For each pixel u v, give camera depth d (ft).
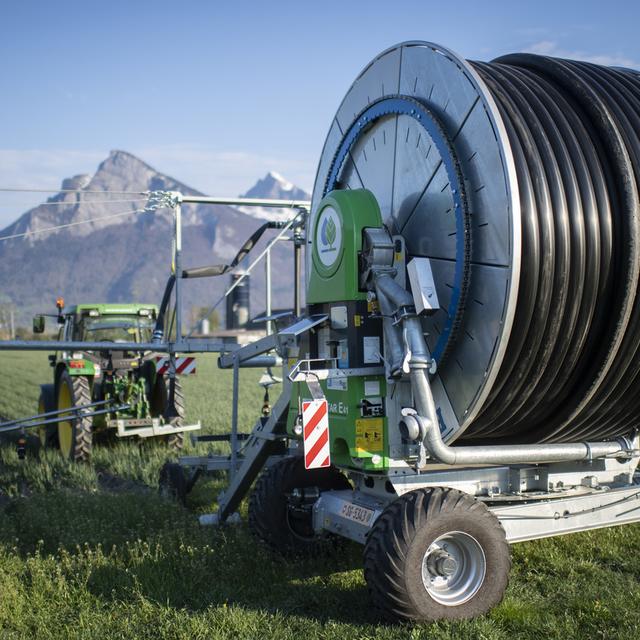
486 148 16.43
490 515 16.70
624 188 16.75
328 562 20.93
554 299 16.33
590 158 16.96
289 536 21.25
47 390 42.70
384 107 20.18
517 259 15.66
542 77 19.19
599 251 16.58
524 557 20.43
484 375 16.63
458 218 16.99
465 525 16.31
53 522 23.76
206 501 27.89
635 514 19.90
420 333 16.98
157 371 39.32
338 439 18.56
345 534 18.76
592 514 19.26
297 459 21.80
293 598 17.92
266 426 22.54
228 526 24.08
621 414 19.15
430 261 18.31
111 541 22.11
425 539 15.89
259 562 20.35
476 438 19.69
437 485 18.21
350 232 18.31
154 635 16.01
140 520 24.31
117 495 27.68
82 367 37.45
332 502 19.61
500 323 16.05
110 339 42.60
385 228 18.66
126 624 16.34
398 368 17.06
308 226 25.12
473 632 15.34
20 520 24.90
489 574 16.53
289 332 18.84
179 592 18.29
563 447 18.53
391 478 17.88
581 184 16.60
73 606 17.71
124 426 37.45
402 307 17.06
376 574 15.87
